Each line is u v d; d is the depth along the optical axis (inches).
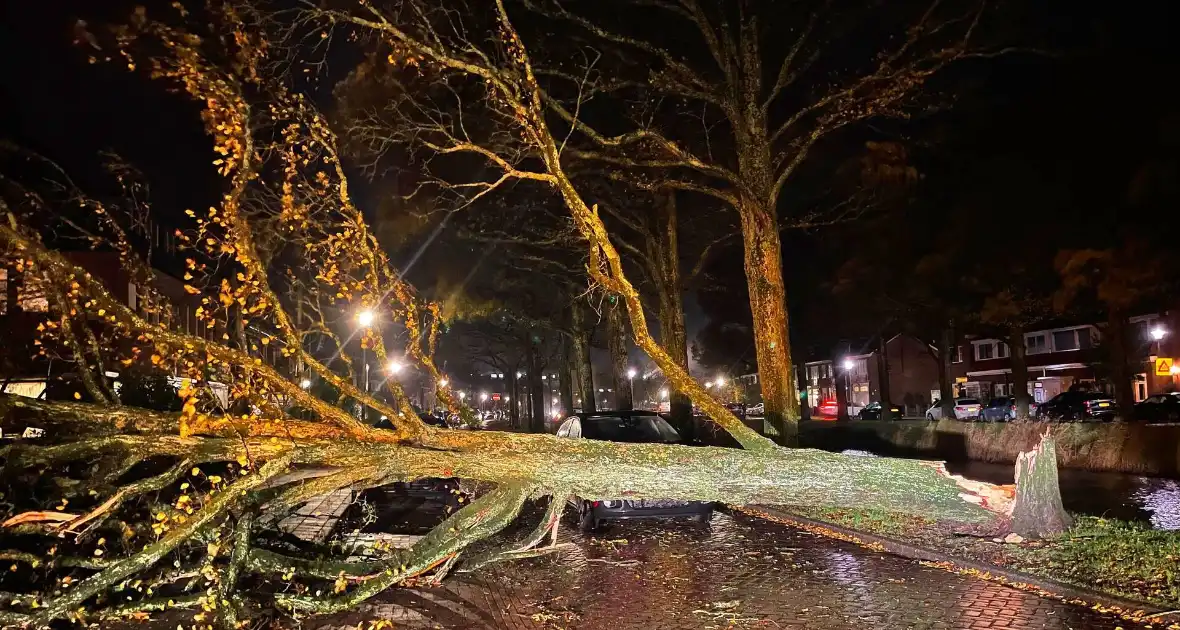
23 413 250.7
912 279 941.8
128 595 277.0
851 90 542.9
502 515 257.3
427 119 574.9
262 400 253.4
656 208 917.2
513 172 293.6
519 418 2605.8
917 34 521.0
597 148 692.1
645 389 3791.8
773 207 578.2
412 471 257.4
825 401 2815.0
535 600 304.3
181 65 255.1
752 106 573.0
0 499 247.9
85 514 236.2
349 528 432.8
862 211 776.3
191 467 259.6
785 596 299.1
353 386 262.8
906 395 2456.9
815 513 454.3
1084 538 336.5
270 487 258.8
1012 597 284.0
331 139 289.4
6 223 244.8
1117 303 673.0
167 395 390.0
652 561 371.9
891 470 258.1
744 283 1476.4
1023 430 821.9
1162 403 1173.7
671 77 581.9
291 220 288.8
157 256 759.7
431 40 425.4
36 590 260.8
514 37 299.6
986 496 262.5
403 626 270.5
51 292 254.8
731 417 269.1
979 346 2229.3
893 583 311.6
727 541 415.8
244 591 256.5
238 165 263.0
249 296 270.1
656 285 927.7
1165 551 306.5
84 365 262.1
